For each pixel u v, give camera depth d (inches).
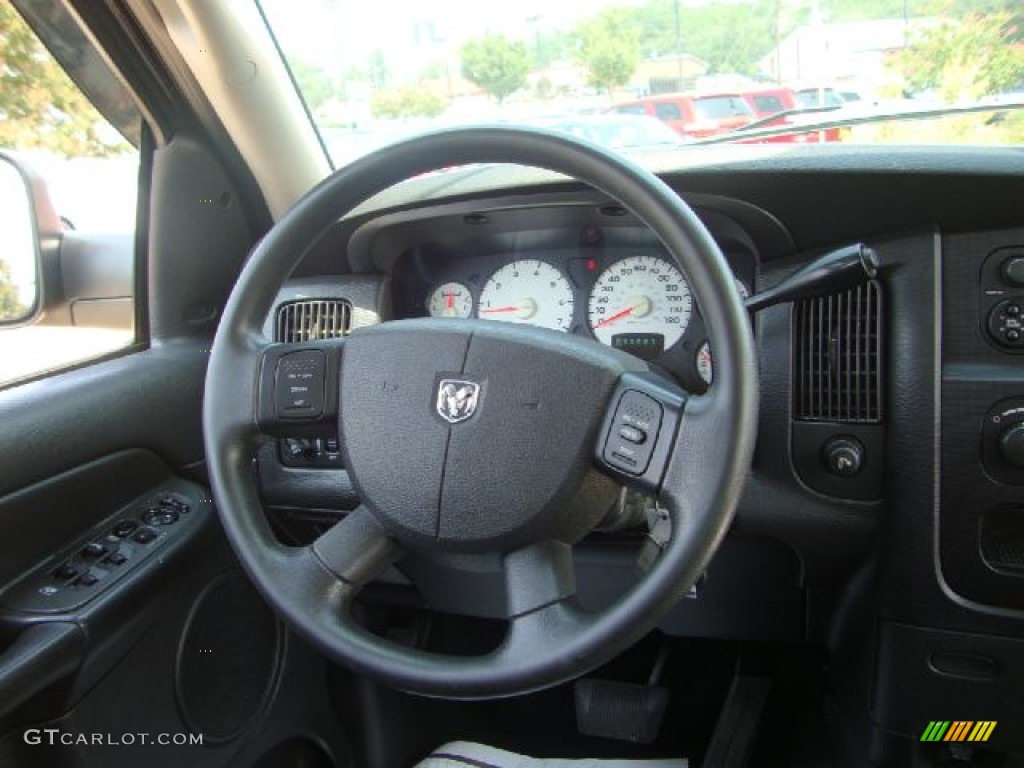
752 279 56.3
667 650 69.5
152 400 57.2
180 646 51.8
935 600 51.3
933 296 48.9
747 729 61.6
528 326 36.3
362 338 37.9
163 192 62.8
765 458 54.1
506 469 34.3
